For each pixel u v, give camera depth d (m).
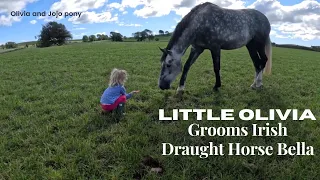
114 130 5.46
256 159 4.40
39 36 84.44
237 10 8.34
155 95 7.98
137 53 20.69
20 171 4.05
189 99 7.72
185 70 8.16
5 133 5.51
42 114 6.54
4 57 22.25
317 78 11.77
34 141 5.04
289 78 11.32
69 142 4.87
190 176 3.92
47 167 4.23
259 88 8.86
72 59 17.73
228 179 3.84
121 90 6.13
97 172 4.08
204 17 7.57
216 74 8.34
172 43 7.62
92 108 6.82
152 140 5.09
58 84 9.84
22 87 9.44
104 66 14.00
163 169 4.16
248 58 19.19
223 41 7.88
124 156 4.41
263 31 8.62
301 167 4.15
